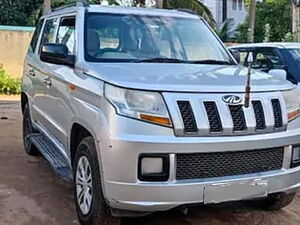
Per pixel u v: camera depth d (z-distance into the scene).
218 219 4.77
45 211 4.85
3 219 4.62
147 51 5.06
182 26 5.55
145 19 5.41
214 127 3.80
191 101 3.79
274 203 4.86
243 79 4.29
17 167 6.41
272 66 8.40
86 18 5.16
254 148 3.94
